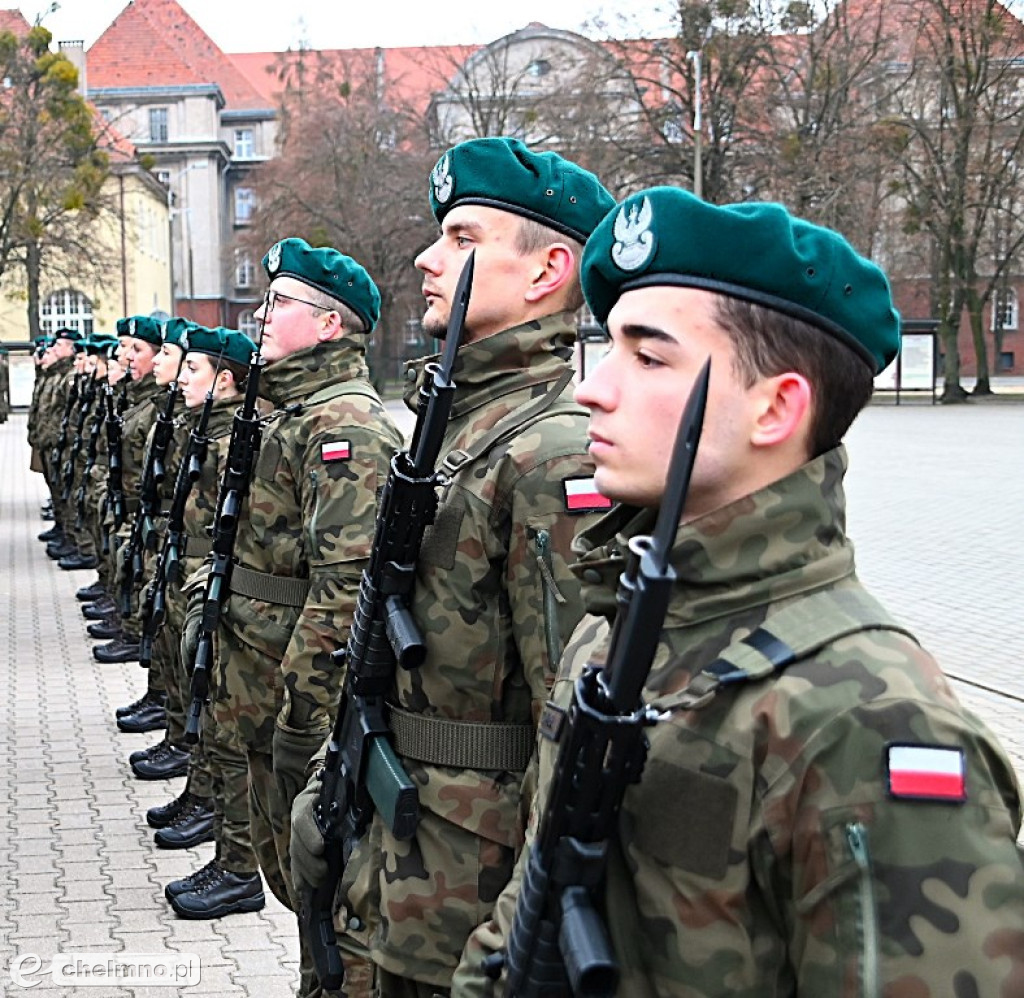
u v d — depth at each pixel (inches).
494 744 89.0
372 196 1584.6
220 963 157.4
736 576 56.7
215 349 205.9
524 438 90.5
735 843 53.1
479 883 87.5
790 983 54.1
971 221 1487.5
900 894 48.8
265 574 146.9
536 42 1769.2
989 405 1433.3
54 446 491.8
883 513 539.2
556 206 98.3
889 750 50.0
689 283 57.7
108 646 320.2
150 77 2598.4
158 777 229.3
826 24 1353.3
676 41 1344.7
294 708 130.6
